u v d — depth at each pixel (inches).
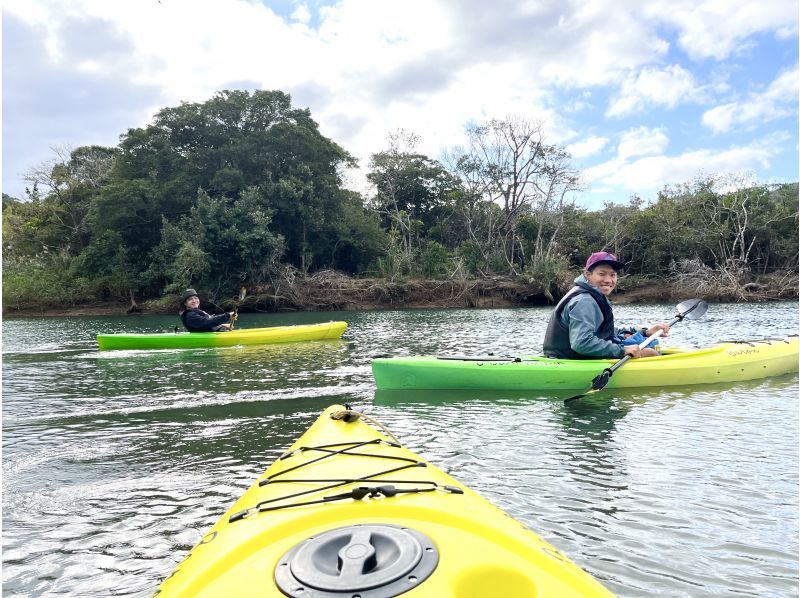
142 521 118.9
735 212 1103.0
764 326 511.8
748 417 191.0
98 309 934.4
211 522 117.6
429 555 58.3
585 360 241.4
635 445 162.6
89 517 121.3
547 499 124.3
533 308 970.7
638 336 266.5
